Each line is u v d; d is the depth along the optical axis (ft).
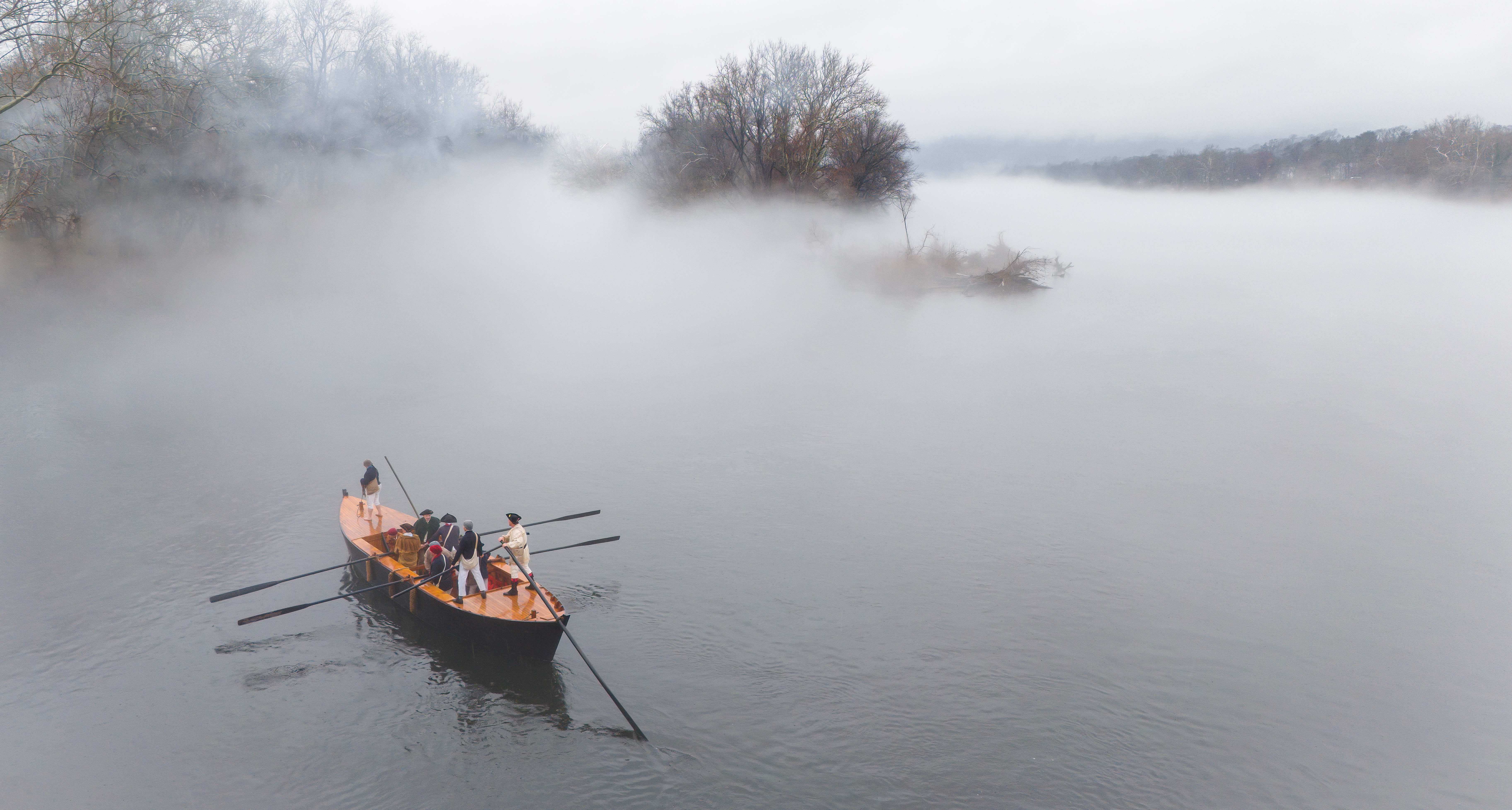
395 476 63.41
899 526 68.69
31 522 67.97
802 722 43.55
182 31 130.41
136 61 123.75
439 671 47.80
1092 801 38.24
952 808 37.63
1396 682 47.96
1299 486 78.07
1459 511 72.28
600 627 52.44
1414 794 39.11
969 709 44.75
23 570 59.72
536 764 40.37
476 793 38.52
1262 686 47.42
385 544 56.13
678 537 66.03
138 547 63.57
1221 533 67.92
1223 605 56.39
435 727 42.98
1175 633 52.75
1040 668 48.70
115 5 117.39
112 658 48.91
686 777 39.55
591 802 37.93
